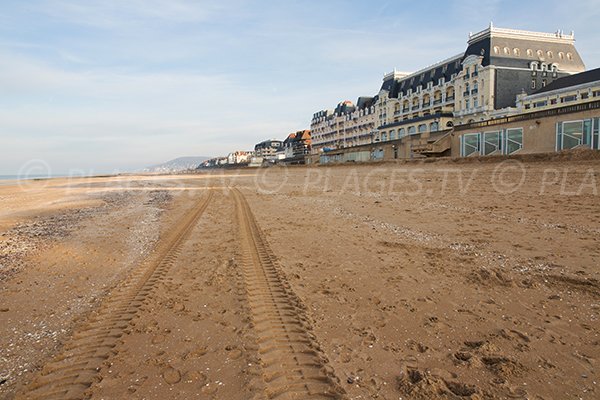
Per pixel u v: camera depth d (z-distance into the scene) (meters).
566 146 29.83
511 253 7.86
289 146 141.38
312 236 10.28
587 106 28.05
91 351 4.25
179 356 4.11
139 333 4.68
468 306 5.38
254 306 5.48
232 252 8.73
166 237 10.76
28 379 3.75
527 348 4.17
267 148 171.75
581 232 9.27
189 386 3.54
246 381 3.59
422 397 3.32
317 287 6.26
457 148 42.47
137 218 15.14
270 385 3.52
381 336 4.54
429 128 63.19
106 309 5.48
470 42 59.22
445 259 7.66
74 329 4.89
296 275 6.88
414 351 4.17
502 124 35.84
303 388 3.48
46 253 9.36
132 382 3.62
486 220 11.38
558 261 7.17
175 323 4.96
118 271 7.54
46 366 3.95
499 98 54.44
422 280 6.50
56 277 7.28
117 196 27.34
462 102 60.00
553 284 6.08
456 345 4.30
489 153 37.75
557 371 3.72
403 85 78.50
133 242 10.27
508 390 3.41
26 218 16.56
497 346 4.21
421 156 47.16
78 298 6.08
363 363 3.93
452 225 10.95
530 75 55.59
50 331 4.87
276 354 4.11
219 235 10.84
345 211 14.55
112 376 3.74
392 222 11.86
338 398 3.33
